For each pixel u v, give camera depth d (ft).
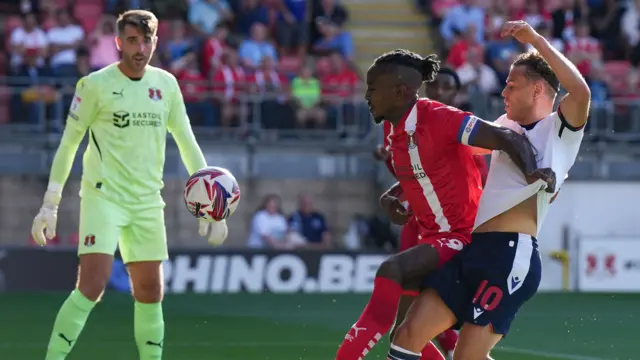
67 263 165.99
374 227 191.62
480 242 64.54
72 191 192.13
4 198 194.80
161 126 79.61
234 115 201.16
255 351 106.01
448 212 65.77
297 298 160.66
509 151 62.13
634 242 182.39
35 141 195.72
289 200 203.21
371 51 239.91
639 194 194.39
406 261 64.54
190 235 198.39
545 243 190.29
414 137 64.69
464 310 64.49
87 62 199.72
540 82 64.85
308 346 110.11
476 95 196.65
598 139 205.98
